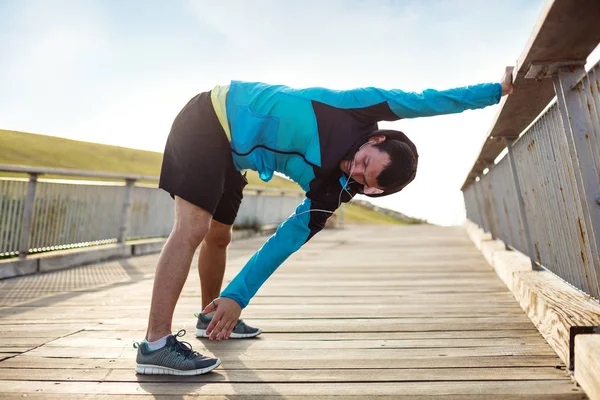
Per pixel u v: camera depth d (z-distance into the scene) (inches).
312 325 95.0
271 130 64.8
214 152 68.3
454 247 269.3
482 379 63.7
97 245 228.5
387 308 110.2
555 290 90.9
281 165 67.3
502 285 137.8
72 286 151.6
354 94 64.8
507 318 97.6
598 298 77.2
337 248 279.9
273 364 71.7
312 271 178.7
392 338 84.9
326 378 65.6
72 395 60.2
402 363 71.1
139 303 121.6
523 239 145.8
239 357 75.2
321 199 66.4
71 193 209.9
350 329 91.7
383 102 63.5
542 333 82.8
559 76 67.9
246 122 65.7
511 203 157.1
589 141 66.3
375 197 67.2
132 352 77.8
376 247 283.0
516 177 121.5
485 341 81.4
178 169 68.4
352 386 62.5
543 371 65.9
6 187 176.1
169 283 67.1
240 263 215.9
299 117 64.0
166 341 66.8
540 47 61.9
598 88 61.3
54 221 200.4
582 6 51.5
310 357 74.8
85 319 103.0
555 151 89.0
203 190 66.9
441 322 95.7
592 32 57.5
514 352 74.8
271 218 446.9
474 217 327.9
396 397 58.6
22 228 183.8
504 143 135.2
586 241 79.8
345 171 65.2
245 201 392.2
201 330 86.5
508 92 74.7
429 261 204.8
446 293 127.7
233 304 65.4
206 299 87.0
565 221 89.9
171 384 63.8
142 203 263.6
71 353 77.3
